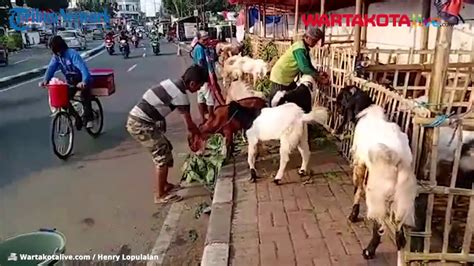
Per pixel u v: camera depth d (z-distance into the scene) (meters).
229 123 5.88
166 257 4.32
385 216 3.17
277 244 3.89
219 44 16.34
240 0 16.81
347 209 4.53
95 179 6.38
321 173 5.55
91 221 5.07
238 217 4.45
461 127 3.07
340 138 6.27
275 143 6.80
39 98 13.07
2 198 5.71
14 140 8.41
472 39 6.91
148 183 6.20
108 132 8.99
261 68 10.84
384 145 3.20
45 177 6.47
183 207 5.44
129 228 4.91
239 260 3.65
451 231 3.51
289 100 5.81
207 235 4.11
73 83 7.86
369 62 6.54
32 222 5.02
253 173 5.38
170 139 8.48
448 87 5.80
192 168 6.26
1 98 13.23
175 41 46.00
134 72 19.56
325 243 3.88
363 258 3.62
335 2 14.38
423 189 3.17
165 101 5.39
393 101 4.49
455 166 3.13
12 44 35.03
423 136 3.17
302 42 6.17
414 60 8.22
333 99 6.74
